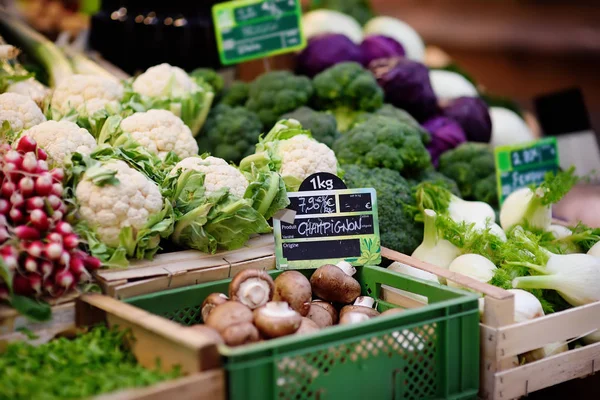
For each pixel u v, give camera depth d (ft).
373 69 6.35
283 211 4.74
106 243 4.36
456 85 6.88
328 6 8.18
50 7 7.10
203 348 3.77
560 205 6.14
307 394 4.03
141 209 4.39
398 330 4.12
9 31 5.96
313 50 6.44
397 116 5.92
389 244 5.16
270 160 4.96
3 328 4.08
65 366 3.90
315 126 5.70
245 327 4.05
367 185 5.23
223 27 6.05
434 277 4.86
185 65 6.28
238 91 6.10
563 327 4.46
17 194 4.11
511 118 6.84
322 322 4.43
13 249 4.04
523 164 5.66
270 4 6.07
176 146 5.05
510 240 4.94
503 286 4.70
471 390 4.32
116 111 5.21
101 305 4.12
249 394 3.83
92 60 6.28
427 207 5.22
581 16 11.57
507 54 11.91
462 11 12.52
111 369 3.88
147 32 6.17
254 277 4.33
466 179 5.81
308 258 4.72
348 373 4.05
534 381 4.40
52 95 5.41
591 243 5.10
